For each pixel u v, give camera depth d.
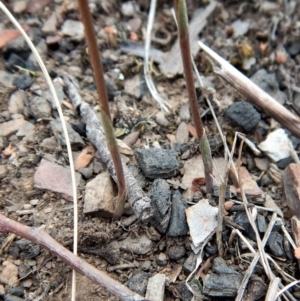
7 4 0.17
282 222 0.13
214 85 0.16
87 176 0.13
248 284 0.12
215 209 0.12
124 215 0.12
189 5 0.18
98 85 0.10
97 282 0.10
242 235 0.12
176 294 0.11
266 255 0.12
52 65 0.16
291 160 0.14
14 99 0.14
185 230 0.12
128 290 0.10
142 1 0.18
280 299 0.11
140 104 0.15
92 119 0.14
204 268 0.12
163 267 0.12
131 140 0.14
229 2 0.18
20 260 0.12
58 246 0.11
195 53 0.16
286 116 0.14
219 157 0.14
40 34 0.16
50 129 0.14
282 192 0.13
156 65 0.16
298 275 0.12
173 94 0.15
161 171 0.13
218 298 0.11
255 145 0.14
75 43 0.16
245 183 0.13
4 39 0.16
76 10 0.17
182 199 0.13
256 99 0.14
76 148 0.14
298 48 0.17
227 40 0.17
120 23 0.17
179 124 0.15
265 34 0.17
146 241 0.12
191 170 0.13
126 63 0.16
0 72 0.15
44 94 0.15
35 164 0.13
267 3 0.18
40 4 0.17
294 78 0.16
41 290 0.11
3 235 0.12
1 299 0.11
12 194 0.13
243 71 0.16
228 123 0.14
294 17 0.18
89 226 0.12
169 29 0.17
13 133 0.14
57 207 0.12
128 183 0.12
